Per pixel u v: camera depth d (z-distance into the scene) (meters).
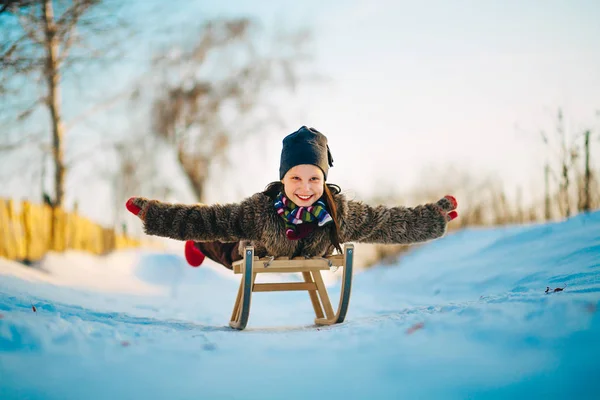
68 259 11.05
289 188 4.27
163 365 2.55
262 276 12.02
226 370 2.48
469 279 6.84
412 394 2.17
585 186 8.20
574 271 5.01
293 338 3.16
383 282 8.82
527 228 8.68
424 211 4.65
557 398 2.10
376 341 2.82
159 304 7.48
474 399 2.12
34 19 14.12
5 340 2.84
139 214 4.26
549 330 2.64
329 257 4.33
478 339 2.67
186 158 18.77
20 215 10.45
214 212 4.28
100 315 4.62
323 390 2.23
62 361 2.60
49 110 15.23
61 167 15.28
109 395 2.19
